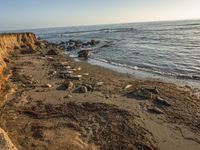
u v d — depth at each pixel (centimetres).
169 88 1551
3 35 3444
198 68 2244
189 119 1098
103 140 902
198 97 1391
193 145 901
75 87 1562
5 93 1365
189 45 4016
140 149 861
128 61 2817
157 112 1158
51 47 4762
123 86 1591
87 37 8394
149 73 2138
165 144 903
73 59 3180
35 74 1961
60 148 812
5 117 1055
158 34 7325
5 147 647
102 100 1314
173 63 2527
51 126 984
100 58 3206
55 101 1299
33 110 1150
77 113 1130
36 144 828
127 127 1005
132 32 9525
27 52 3469
